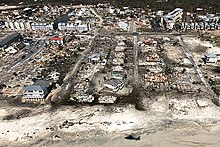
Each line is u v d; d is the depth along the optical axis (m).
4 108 107.75
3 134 92.56
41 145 86.69
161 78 127.56
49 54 160.75
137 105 107.50
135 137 89.19
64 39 180.25
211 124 95.56
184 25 199.62
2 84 126.75
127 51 162.25
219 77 130.38
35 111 105.19
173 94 115.00
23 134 92.19
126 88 120.81
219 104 107.75
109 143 86.81
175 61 148.38
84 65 144.75
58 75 133.62
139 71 136.62
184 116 100.38
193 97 112.56
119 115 101.25
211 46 168.88
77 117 100.69
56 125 96.31
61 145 86.44
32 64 148.12
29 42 177.62
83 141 88.00
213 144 85.88
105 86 119.62
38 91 111.31
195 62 147.25
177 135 90.00
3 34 195.50
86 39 184.75
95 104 108.75
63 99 112.94
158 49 164.75
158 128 93.62
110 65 144.25
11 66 146.50
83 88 121.00
